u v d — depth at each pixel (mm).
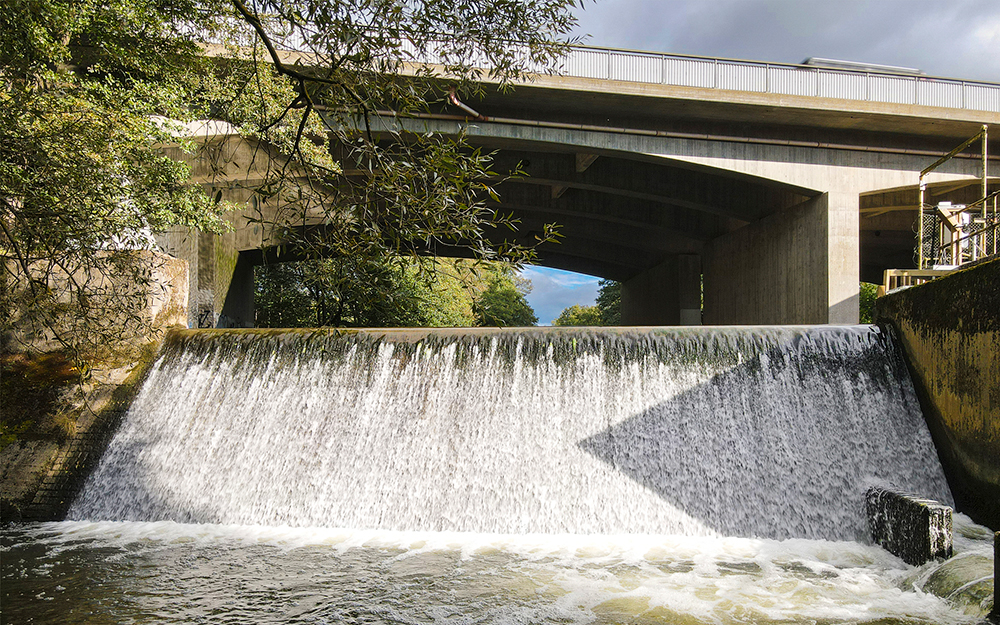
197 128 18875
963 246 14016
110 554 9398
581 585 8062
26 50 8828
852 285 23578
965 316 10062
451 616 7176
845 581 8141
